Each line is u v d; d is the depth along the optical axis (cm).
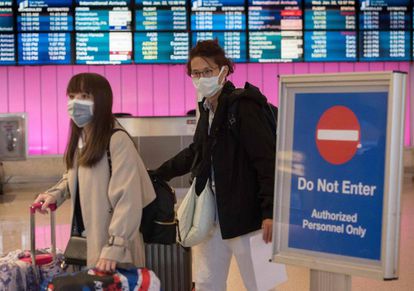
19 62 851
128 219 218
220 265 265
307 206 203
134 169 225
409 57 884
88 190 227
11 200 776
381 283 388
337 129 197
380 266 187
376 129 189
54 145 916
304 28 870
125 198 220
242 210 247
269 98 936
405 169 932
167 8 856
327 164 199
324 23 872
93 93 224
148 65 923
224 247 262
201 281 265
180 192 793
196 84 250
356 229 192
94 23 852
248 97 246
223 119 249
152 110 928
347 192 195
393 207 186
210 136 251
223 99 249
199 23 859
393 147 185
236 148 249
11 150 833
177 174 290
